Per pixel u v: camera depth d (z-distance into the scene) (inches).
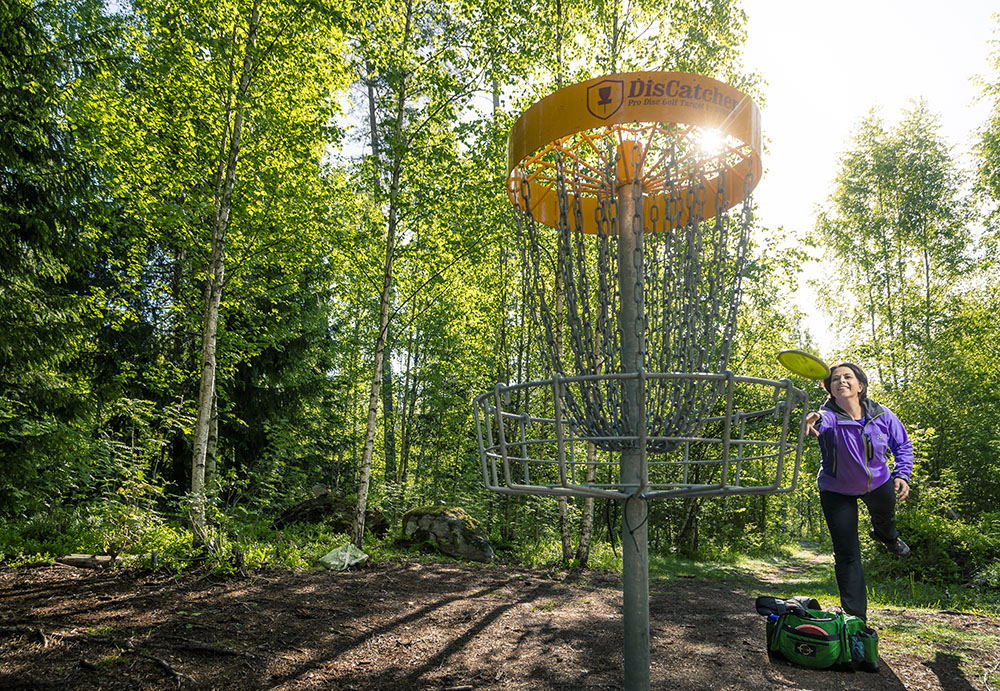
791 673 115.5
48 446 285.6
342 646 150.6
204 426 274.8
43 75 287.1
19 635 143.9
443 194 359.6
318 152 366.9
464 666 136.3
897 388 522.3
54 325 267.4
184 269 410.0
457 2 355.9
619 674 128.6
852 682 107.5
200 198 308.7
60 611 169.3
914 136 723.4
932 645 125.5
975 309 544.4
